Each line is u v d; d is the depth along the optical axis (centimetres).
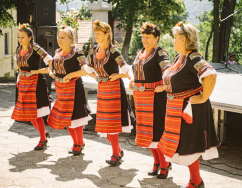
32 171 359
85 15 3000
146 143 339
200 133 277
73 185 323
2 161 389
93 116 655
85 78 567
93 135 511
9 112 670
